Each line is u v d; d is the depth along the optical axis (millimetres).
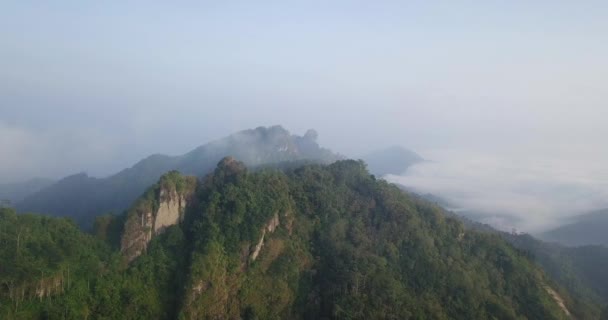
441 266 121250
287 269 111250
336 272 113750
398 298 108812
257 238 109312
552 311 117438
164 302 97125
